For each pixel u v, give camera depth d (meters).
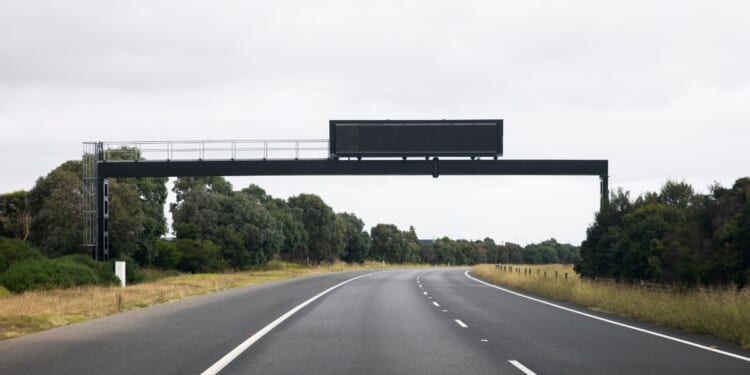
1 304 22.02
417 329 17.47
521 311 23.70
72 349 13.22
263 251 87.44
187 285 38.75
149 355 12.48
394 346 14.08
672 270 36.53
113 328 17.17
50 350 13.06
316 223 119.25
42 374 10.40
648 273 37.47
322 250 118.56
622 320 20.31
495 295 33.75
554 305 26.77
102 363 11.50
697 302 19.08
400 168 42.91
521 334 16.45
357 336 15.80
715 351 13.45
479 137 42.47
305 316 21.03
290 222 105.25
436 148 42.50
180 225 80.50
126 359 11.96
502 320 20.22
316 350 13.36
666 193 47.09
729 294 19.84
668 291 27.45
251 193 111.94
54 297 26.05
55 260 41.09
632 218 42.81
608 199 43.88
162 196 77.00
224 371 10.82
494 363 11.88
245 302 27.16
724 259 32.62
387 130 42.62
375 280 52.66
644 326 18.52
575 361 12.12
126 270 50.31
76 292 29.69
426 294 34.16
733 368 11.34
